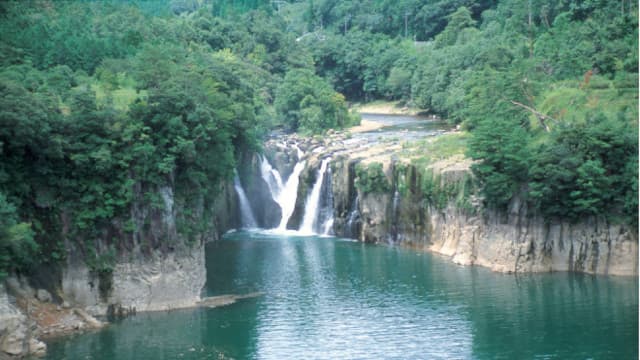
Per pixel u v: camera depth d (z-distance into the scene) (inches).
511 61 6619.1
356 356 3225.9
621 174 4407.0
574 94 5167.3
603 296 3978.8
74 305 3585.1
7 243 3191.4
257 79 7145.7
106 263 3651.6
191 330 3513.8
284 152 5900.6
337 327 3563.0
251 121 4859.7
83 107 3649.1
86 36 5310.0
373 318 3678.6
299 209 5679.1
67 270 3590.1
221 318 3678.6
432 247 4982.8
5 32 4857.3
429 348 3312.0
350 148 5876.0
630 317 3649.1
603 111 4911.4
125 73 4717.0
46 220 3580.2
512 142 4485.7
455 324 3587.6
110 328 3528.5
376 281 4279.0
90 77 4724.4
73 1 6373.0
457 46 7805.1
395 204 5182.1
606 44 5698.8
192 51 6422.2
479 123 5182.1
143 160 3681.1
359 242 5251.0
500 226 4576.8
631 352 3248.0
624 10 6382.9
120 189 3639.3
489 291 4094.5
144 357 3193.9
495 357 3211.1
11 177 3484.3
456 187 4845.0
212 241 5236.2
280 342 3383.4
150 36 6210.6
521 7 7500.0
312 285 4200.3
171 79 4124.0
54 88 4047.7
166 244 3801.7
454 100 6781.5
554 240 4493.1
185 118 3868.1
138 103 3784.5
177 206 3870.6
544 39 6530.5
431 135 6348.4
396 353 3257.9
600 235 4409.5
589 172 4343.0
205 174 3991.1
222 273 4434.1
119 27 6063.0
